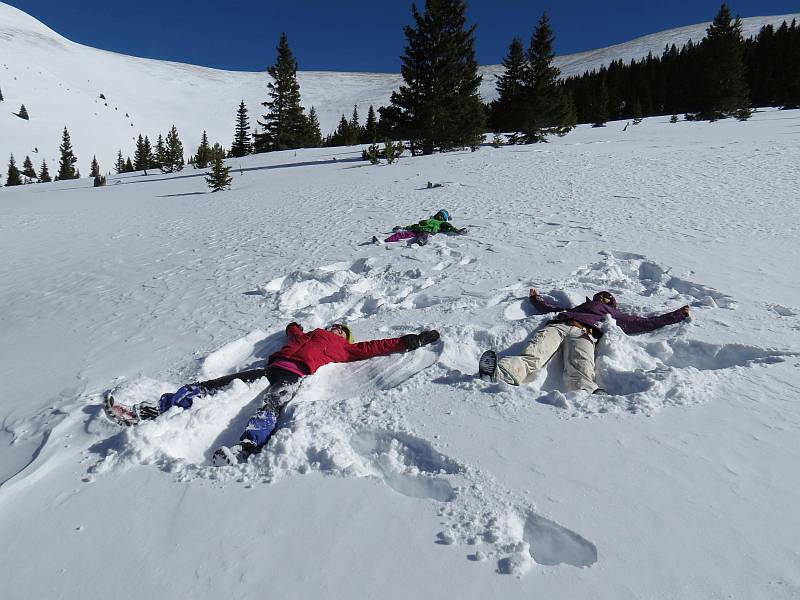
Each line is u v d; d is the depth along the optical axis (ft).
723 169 42.37
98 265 30.81
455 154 91.04
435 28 99.30
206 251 31.27
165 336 17.56
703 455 8.71
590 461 8.77
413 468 9.18
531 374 13.07
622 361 13.39
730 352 12.92
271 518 8.01
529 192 41.24
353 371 13.96
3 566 7.47
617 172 46.73
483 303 17.80
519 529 7.61
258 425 10.50
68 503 8.80
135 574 7.11
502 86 126.00
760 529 7.06
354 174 72.49
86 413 12.16
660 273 19.67
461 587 6.45
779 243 21.90
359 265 24.72
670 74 253.65
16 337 19.43
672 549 6.81
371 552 7.14
